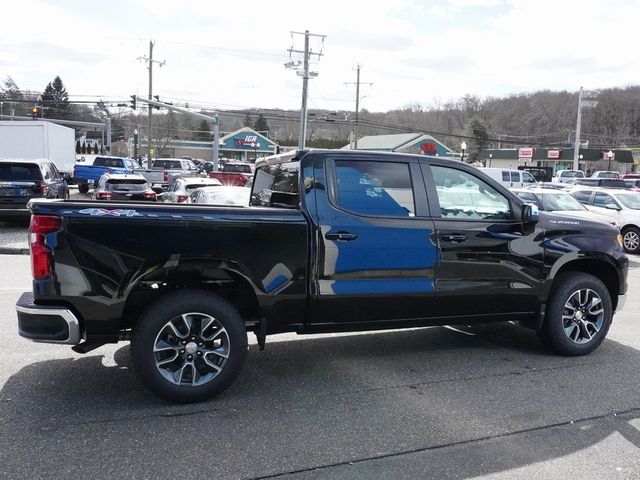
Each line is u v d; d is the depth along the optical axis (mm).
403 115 81750
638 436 3828
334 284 4543
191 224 4117
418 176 4891
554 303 5383
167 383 4117
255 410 4145
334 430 3840
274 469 3322
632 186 31141
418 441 3705
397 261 4711
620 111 81438
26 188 14617
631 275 11188
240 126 111125
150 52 49250
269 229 4324
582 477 3291
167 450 3506
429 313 4945
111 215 3969
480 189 5113
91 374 4777
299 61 42750
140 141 84438
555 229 5371
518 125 81688
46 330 3945
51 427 3783
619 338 6266
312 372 4988
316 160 4637
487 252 5039
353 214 4613
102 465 3309
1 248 12391
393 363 5258
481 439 3746
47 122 27250
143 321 4051
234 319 4246
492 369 5121
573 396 4500
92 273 3953
